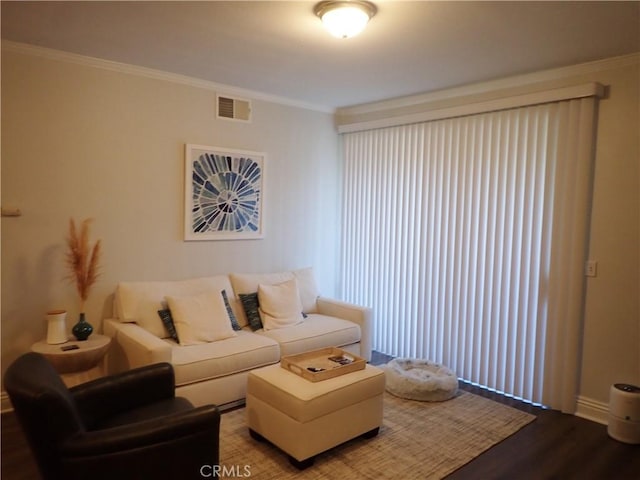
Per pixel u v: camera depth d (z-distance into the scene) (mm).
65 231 3287
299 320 3953
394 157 4449
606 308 3197
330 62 3303
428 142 4148
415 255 4285
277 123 4449
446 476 2506
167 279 3820
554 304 3383
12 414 3090
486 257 3752
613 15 2395
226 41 2918
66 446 1768
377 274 4656
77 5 2408
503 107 3553
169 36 2852
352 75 3627
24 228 3119
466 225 3881
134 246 3623
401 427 3047
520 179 3531
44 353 2777
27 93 3078
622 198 3100
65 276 3303
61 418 1775
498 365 3703
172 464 1938
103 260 3477
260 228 4387
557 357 3369
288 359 2945
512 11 2363
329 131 4926
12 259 3090
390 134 4477
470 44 2871
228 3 2359
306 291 4387
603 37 2711
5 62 2982
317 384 2641
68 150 3268
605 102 3148
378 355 4559
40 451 1755
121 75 3469
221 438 2828
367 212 4738
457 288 3965
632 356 3104
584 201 3197
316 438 2529
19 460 2549
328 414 2576
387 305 4562
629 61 3029
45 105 3152
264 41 2906
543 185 3416
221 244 4137
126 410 2348
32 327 3191
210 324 3389
